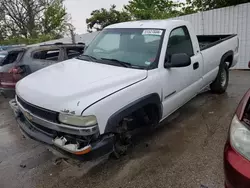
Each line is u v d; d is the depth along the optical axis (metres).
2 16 32.62
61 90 2.80
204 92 6.02
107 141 2.70
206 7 10.88
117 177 2.99
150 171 3.06
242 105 2.19
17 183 3.00
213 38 6.28
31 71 5.40
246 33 8.42
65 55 6.08
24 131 3.15
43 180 3.03
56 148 2.75
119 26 4.30
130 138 3.29
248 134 1.93
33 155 3.63
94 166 3.22
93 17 25.58
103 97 2.68
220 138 3.76
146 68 3.38
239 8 8.39
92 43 4.40
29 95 2.96
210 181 2.81
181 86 3.94
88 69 3.42
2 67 5.43
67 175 3.10
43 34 31.39
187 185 2.78
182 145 3.63
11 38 30.08
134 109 2.98
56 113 2.62
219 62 5.34
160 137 3.89
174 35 3.90
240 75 7.80
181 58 3.45
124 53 3.75
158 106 3.43
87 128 2.50
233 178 1.88
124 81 3.01
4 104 6.29
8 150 3.83
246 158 1.88
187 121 4.44
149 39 3.74
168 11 19.73
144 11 20.16
